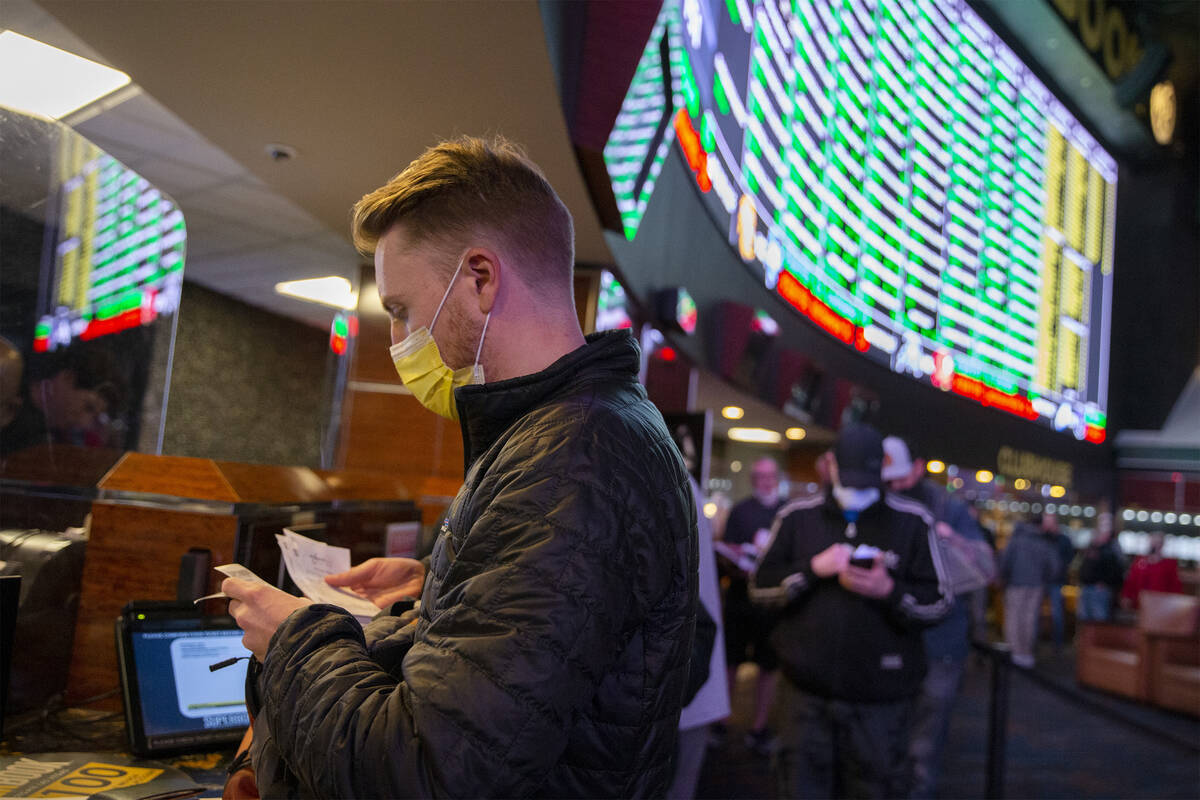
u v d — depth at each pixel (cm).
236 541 146
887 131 841
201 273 477
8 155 174
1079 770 453
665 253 485
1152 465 1434
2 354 164
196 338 463
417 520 216
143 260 210
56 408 180
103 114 358
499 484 76
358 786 68
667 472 80
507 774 65
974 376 1032
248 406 484
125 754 130
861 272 812
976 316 1029
